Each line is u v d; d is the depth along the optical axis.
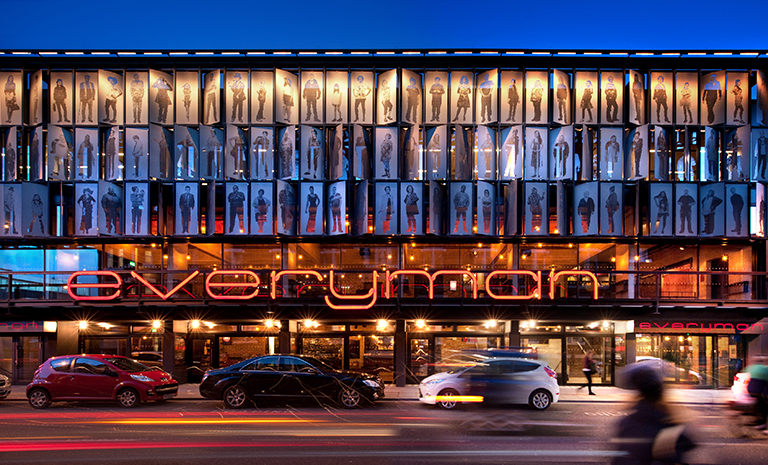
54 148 19.81
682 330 19.03
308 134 19.97
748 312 18.75
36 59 20.06
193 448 8.87
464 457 8.23
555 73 20.05
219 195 20.05
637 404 4.80
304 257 20.27
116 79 20.19
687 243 19.75
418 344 20.06
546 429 10.79
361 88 20.19
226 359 20.36
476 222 19.69
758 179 19.45
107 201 19.61
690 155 19.72
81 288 19.66
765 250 19.33
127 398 14.26
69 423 11.53
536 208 19.56
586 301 18.14
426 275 18.27
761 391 10.49
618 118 19.80
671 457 4.60
